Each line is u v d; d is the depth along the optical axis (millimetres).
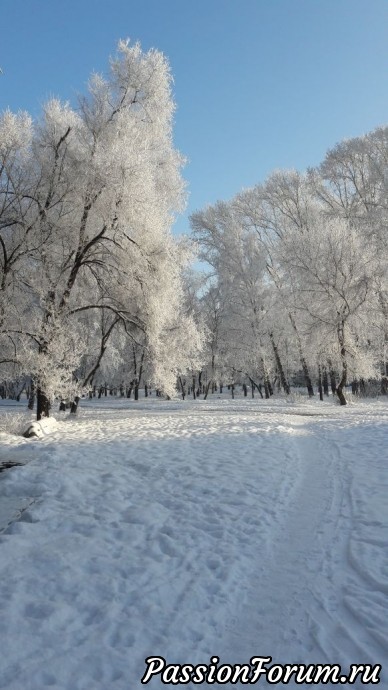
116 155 15227
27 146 16562
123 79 16922
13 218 16328
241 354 41469
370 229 29656
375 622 3938
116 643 3674
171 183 18438
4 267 15836
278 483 8219
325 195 37000
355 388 43094
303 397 32938
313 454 11094
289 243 32125
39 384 16312
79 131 16766
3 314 15867
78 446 11617
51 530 5965
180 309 23484
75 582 4570
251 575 4910
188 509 6867
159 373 19641
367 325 31062
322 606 4262
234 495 7473
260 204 39500
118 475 8539
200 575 4836
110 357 36531
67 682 3209
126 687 3189
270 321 36969
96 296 20422
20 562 4973
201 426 16094
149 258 16812
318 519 6543
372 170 30750
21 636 3678
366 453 10672
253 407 28047
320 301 30047
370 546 5473
